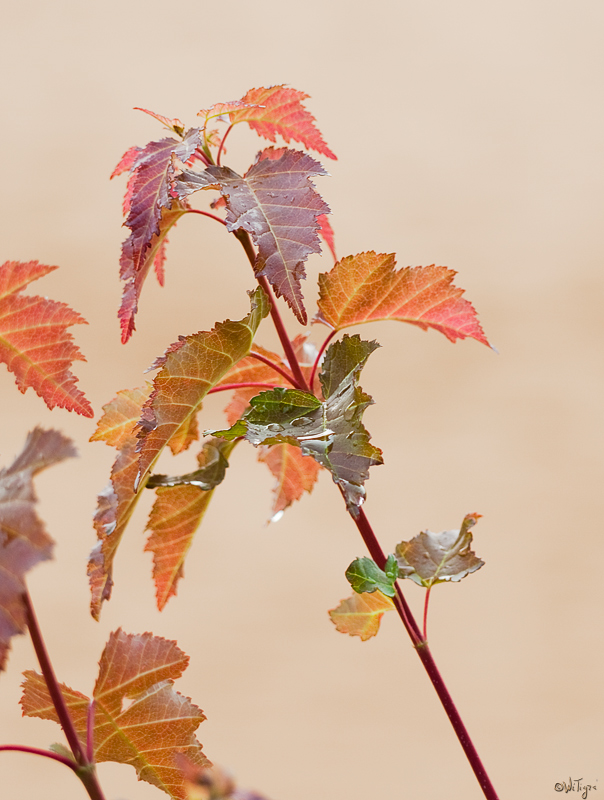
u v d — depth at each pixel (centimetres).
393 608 132
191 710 128
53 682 122
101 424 131
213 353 127
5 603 118
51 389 130
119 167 132
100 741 128
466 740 129
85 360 129
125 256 129
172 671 128
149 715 127
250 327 128
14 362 129
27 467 119
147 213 128
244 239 130
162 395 127
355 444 125
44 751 122
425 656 130
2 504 119
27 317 128
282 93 131
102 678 127
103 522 128
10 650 118
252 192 128
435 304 131
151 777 128
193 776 117
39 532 119
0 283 128
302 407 127
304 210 127
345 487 125
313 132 132
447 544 132
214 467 131
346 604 132
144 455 127
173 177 128
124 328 129
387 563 129
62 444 119
